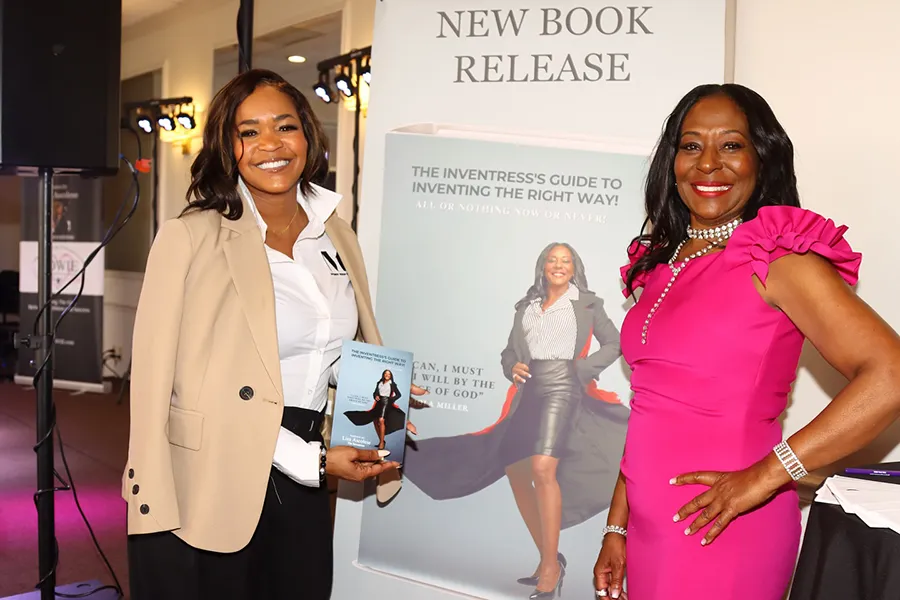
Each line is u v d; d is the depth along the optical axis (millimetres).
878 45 2084
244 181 1761
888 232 2076
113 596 2770
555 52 2172
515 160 2209
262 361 1622
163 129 7086
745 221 1497
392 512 2336
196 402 1589
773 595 1435
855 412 1215
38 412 2432
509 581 2229
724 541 1406
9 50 2355
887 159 2074
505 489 2234
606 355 2146
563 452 2186
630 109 2105
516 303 2215
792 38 2236
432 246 2275
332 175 5535
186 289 1600
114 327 7602
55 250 6781
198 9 6754
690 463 1421
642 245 1713
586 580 2170
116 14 2551
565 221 2174
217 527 1572
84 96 2477
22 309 7223
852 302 1258
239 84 1698
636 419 1538
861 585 1212
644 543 1510
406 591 2324
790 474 1267
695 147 1505
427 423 2289
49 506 2438
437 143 2273
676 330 1437
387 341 2305
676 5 2064
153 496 1518
